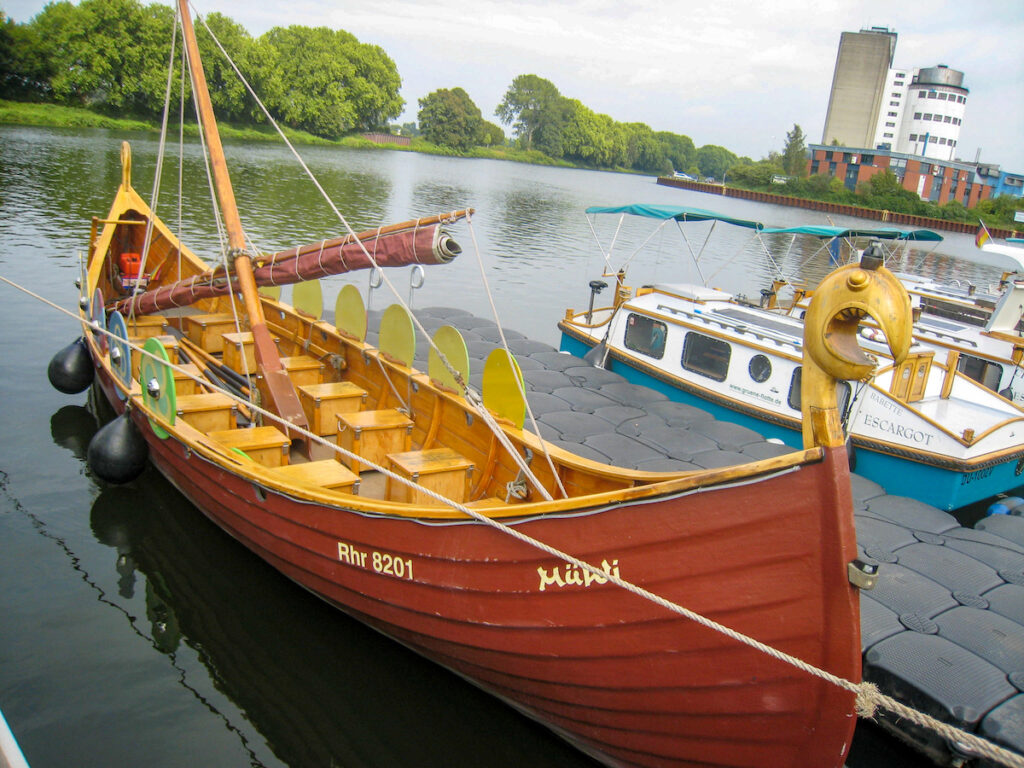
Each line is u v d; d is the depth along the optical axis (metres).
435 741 5.91
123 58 64.19
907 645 6.38
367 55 107.25
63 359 11.01
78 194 29.91
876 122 151.38
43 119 59.12
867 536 8.45
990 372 13.73
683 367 13.39
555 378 13.16
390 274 25.55
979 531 8.84
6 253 19.97
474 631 5.46
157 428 7.84
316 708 6.12
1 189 29.12
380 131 117.94
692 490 4.06
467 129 130.75
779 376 11.91
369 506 5.68
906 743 6.00
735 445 10.73
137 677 6.22
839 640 3.86
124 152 13.09
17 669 6.13
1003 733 5.46
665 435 10.87
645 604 4.45
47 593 7.13
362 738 5.88
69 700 5.87
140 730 5.67
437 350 6.48
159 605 7.16
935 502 10.43
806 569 3.83
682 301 14.50
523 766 5.76
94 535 8.17
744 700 4.34
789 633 4.00
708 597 4.20
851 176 100.12
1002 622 6.82
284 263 7.87
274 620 7.11
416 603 5.76
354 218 33.53
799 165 116.69
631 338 14.44
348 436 7.70
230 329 11.06
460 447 7.66
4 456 9.67
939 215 76.94
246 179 43.66
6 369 12.52
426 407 8.18
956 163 104.31
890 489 10.91
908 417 10.70
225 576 7.71
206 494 7.73
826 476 3.65
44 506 8.62
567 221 45.03
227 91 73.38
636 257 34.31
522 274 27.52
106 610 7.00
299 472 6.75
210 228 26.33
